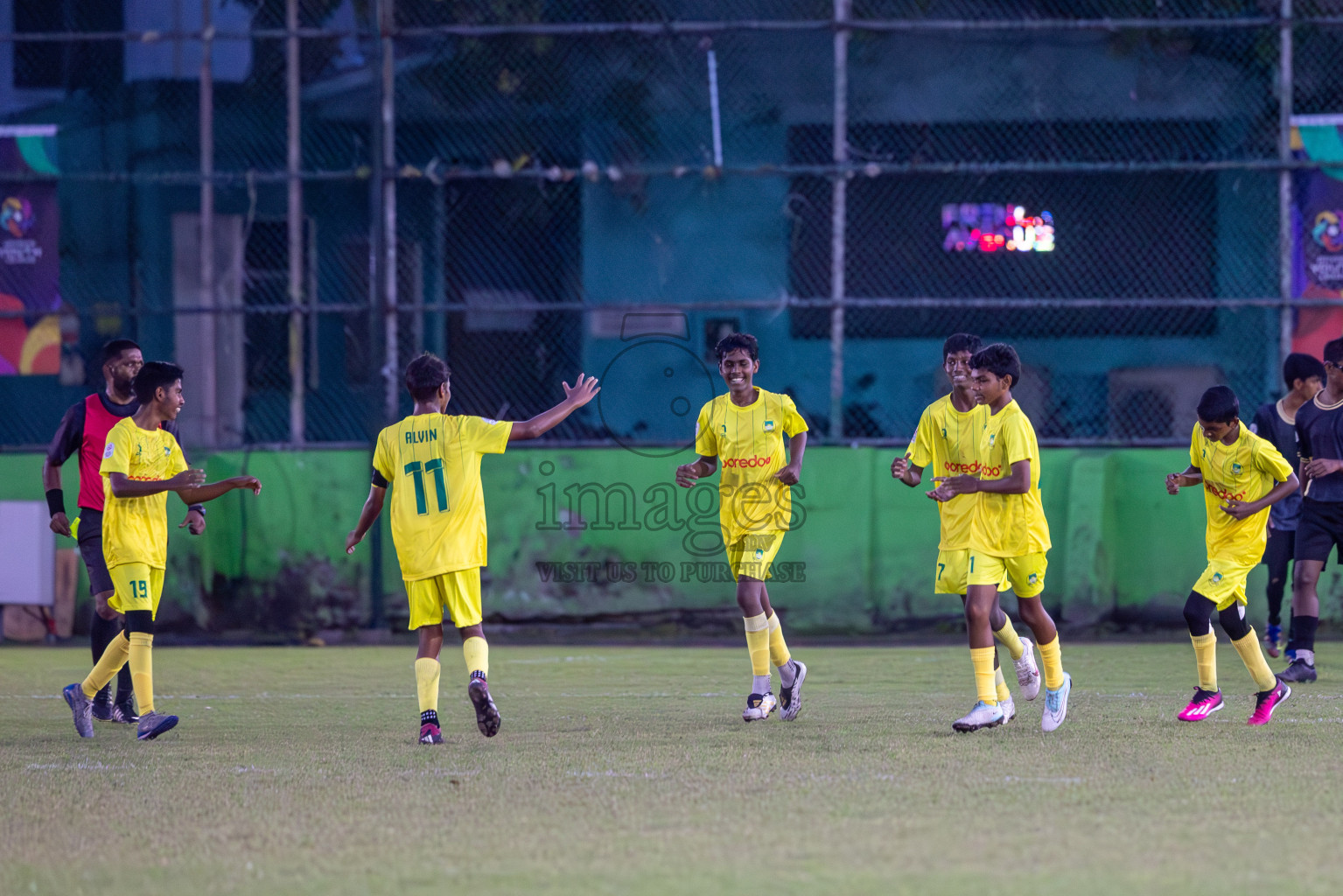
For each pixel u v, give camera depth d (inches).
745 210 1726.1
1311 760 764.6
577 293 1720.0
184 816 652.1
